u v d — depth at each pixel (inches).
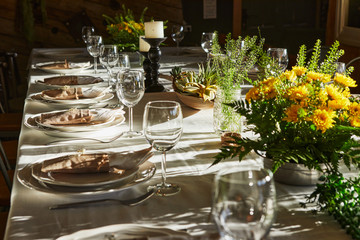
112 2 229.0
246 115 44.1
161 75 105.5
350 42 174.9
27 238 35.5
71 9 226.1
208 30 268.1
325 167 42.1
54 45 227.6
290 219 38.0
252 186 29.5
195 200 41.9
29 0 218.5
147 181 45.1
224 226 29.8
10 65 171.3
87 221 38.1
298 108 40.8
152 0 233.0
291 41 261.0
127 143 57.9
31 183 43.2
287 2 303.4
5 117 118.2
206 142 57.9
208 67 75.3
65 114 61.1
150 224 37.5
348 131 40.7
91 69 116.7
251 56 58.3
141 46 92.4
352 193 37.9
